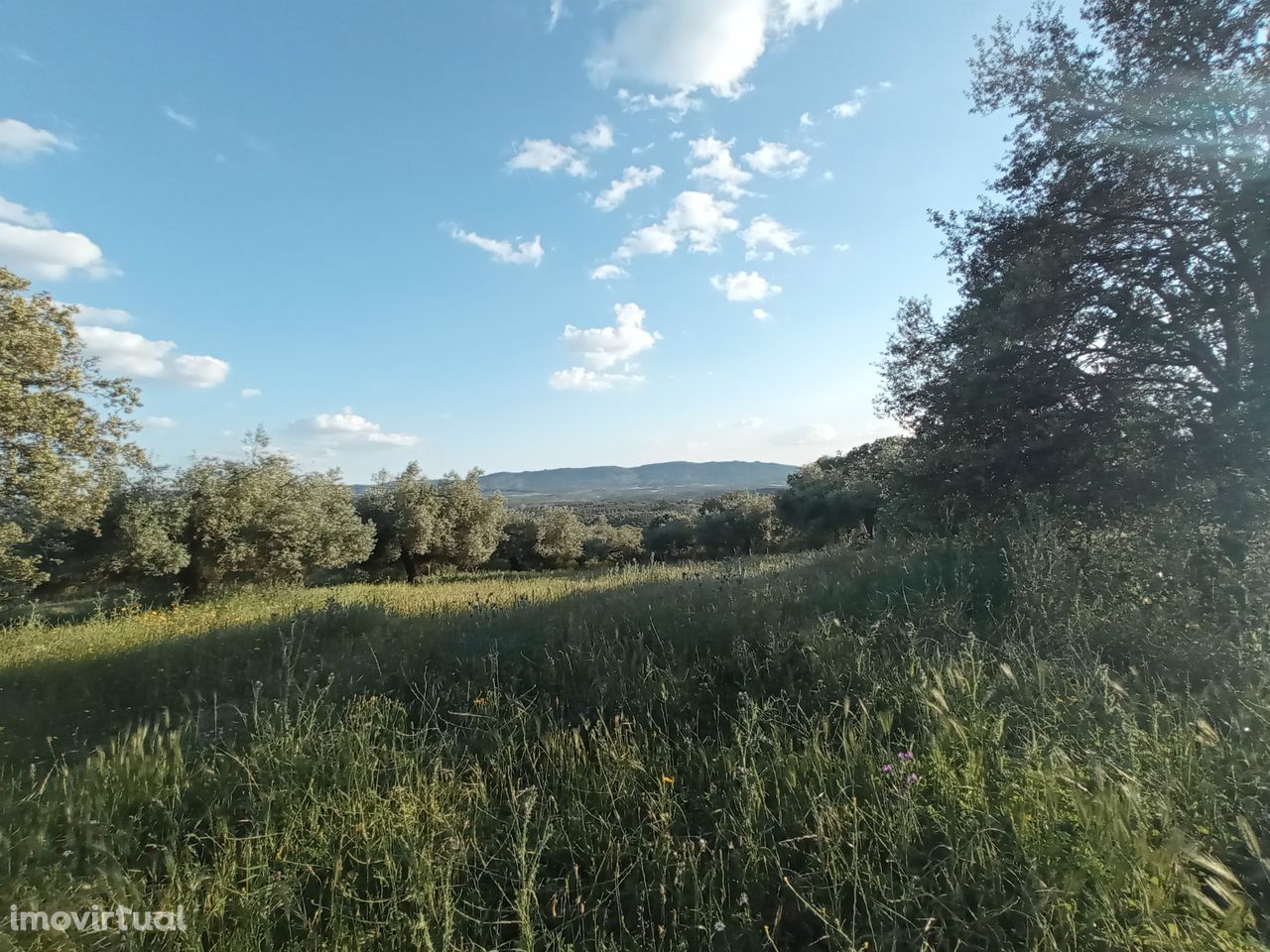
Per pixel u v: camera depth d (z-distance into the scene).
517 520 57.12
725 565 11.82
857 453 30.44
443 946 2.30
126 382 19.50
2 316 16.34
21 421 16.31
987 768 2.85
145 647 8.81
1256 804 2.55
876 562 8.28
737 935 2.32
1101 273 9.66
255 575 24.58
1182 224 9.17
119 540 21.16
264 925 2.51
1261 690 3.28
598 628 5.98
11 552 18.66
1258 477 7.41
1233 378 8.90
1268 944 2.00
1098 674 3.38
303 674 5.98
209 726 4.79
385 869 2.76
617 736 3.68
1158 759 2.76
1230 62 8.85
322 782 3.53
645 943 2.37
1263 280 8.55
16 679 7.16
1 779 3.87
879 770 2.93
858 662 3.95
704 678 4.46
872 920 2.25
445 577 41.69
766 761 3.27
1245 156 8.36
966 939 2.13
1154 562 5.14
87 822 3.16
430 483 45.66
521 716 4.11
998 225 10.66
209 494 22.73
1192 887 2.08
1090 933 2.06
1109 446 8.72
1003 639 4.32
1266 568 4.61
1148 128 9.02
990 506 8.88
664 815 2.89
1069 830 2.45
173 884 2.76
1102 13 10.09
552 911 2.48
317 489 31.86
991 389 8.94
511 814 3.14
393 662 5.83
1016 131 10.68
